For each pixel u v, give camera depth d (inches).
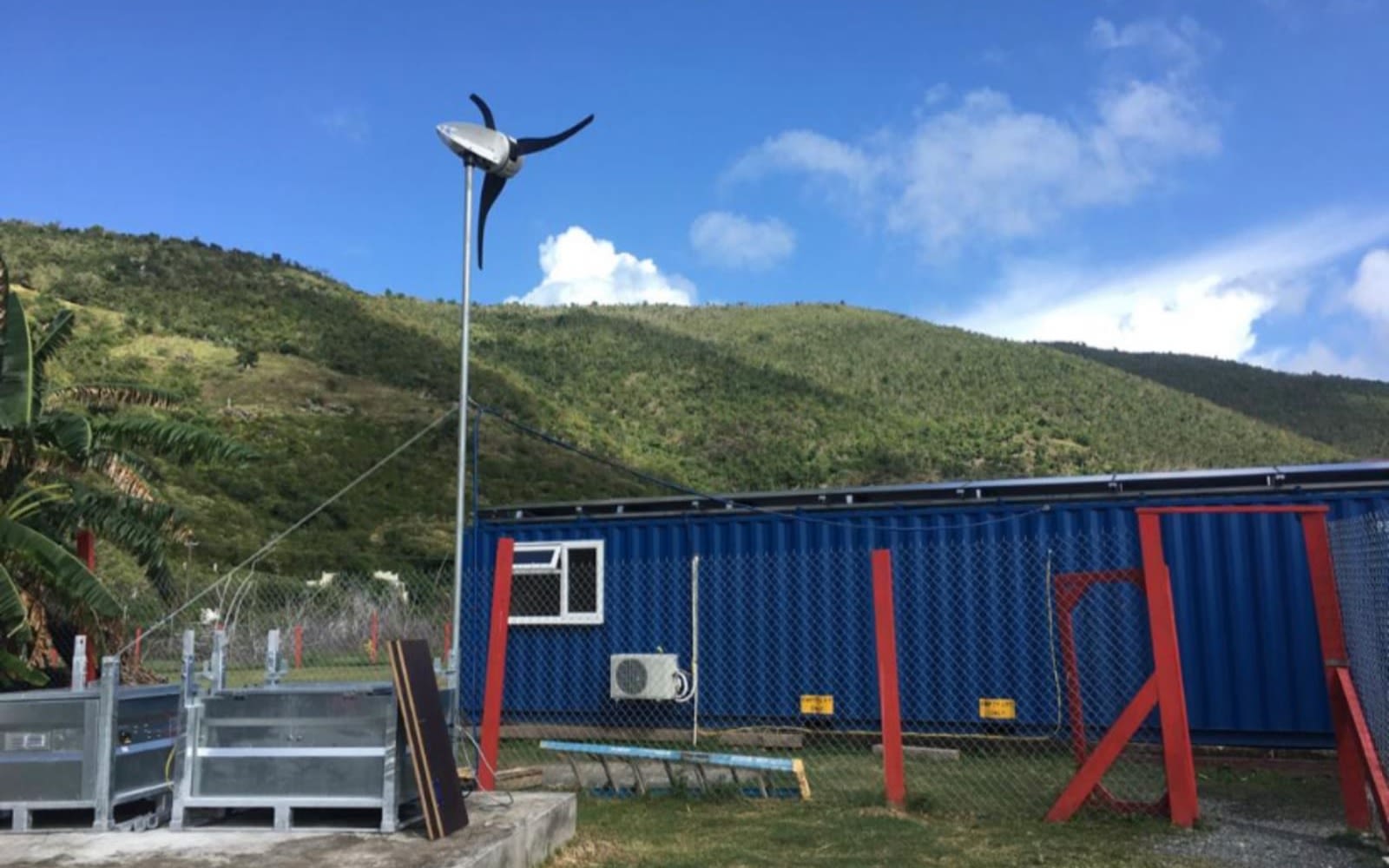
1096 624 396.2
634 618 460.4
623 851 237.1
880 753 403.9
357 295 3513.8
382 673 664.4
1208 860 225.6
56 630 467.5
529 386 2714.1
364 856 190.1
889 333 4207.7
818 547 438.3
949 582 418.6
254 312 2819.9
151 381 1935.3
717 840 247.0
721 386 3075.8
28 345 442.0
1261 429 3272.6
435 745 210.1
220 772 214.4
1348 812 247.0
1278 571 384.2
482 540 486.9
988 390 3289.9
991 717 403.5
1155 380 4220.0
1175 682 256.4
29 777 215.0
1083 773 262.4
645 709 450.9
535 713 466.6
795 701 430.9
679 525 459.8
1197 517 394.9
